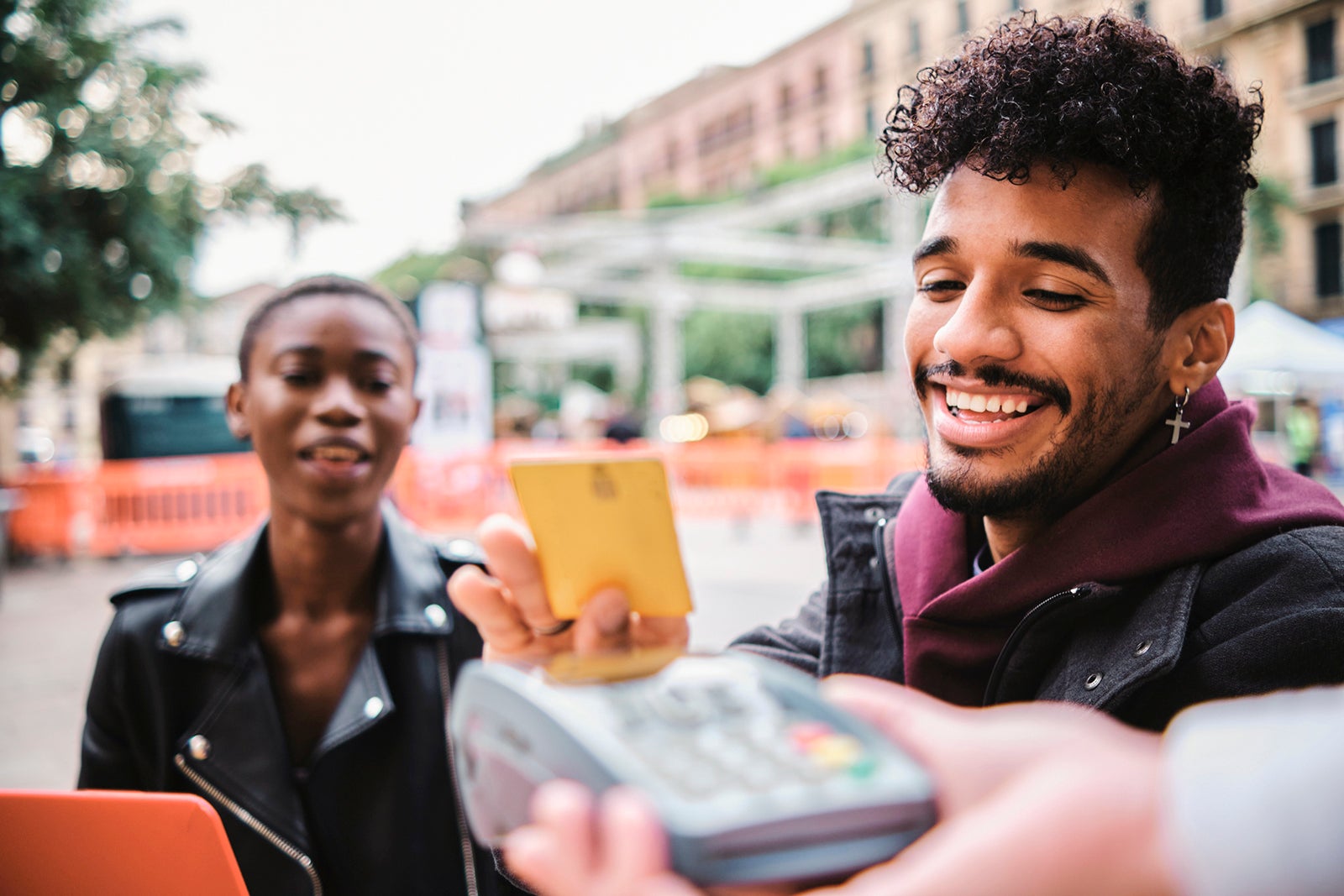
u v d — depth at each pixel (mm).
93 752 1282
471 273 24891
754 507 11578
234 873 823
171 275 8562
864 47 39688
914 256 1018
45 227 7898
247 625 1268
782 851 347
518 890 893
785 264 18453
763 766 384
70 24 7461
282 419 1259
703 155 50281
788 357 20234
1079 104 878
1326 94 23531
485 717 480
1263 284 24797
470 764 496
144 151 7855
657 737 411
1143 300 930
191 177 8094
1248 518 936
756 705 450
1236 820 276
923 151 1018
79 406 34500
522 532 718
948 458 987
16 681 4805
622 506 703
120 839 837
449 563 1389
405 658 1289
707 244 16875
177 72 7805
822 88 42500
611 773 383
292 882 1195
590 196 58344
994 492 961
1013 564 990
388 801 1234
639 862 323
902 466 10898
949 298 990
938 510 1146
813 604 1341
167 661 1256
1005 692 1001
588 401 20656
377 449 1296
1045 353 917
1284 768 282
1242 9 24156
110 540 10188
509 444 12117
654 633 743
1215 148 922
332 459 1258
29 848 858
